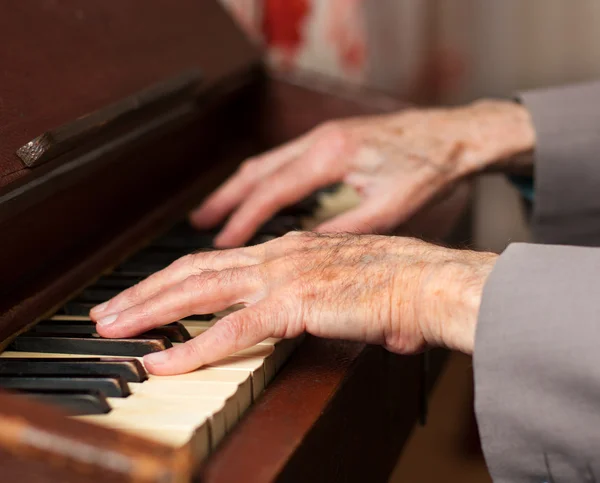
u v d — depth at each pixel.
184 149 1.27
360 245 0.95
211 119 1.33
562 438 0.88
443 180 1.19
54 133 0.99
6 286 0.99
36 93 1.03
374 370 0.98
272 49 1.78
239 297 0.95
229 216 1.19
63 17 1.11
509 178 1.33
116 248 1.11
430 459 1.36
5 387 0.87
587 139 1.24
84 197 1.09
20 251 1.00
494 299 0.89
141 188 1.19
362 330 0.93
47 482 0.77
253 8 1.70
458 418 1.43
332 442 0.91
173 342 0.95
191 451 0.81
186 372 0.90
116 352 0.93
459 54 2.02
